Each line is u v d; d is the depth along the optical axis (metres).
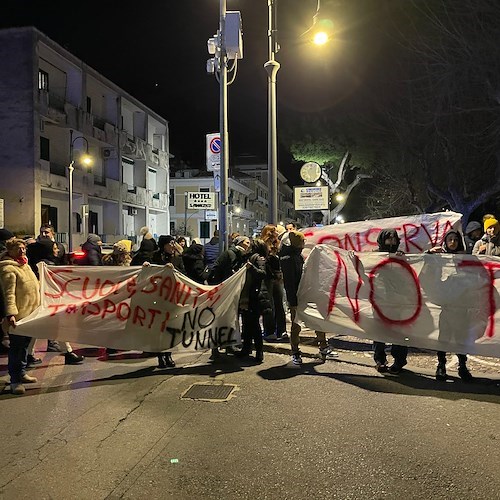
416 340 6.53
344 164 28.38
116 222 35.72
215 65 10.62
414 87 19.48
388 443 4.56
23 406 5.53
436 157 22.12
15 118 26.98
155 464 4.19
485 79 15.23
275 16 11.78
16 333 5.99
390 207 31.98
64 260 9.77
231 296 7.28
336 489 3.79
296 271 7.24
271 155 11.98
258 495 3.72
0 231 7.18
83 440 4.65
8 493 3.74
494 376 6.61
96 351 8.15
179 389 6.11
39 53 28.28
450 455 4.32
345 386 6.20
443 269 6.53
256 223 72.12
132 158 39.03
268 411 5.37
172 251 7.86
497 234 7.87
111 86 34.81
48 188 28.25
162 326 7.02
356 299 6.96
